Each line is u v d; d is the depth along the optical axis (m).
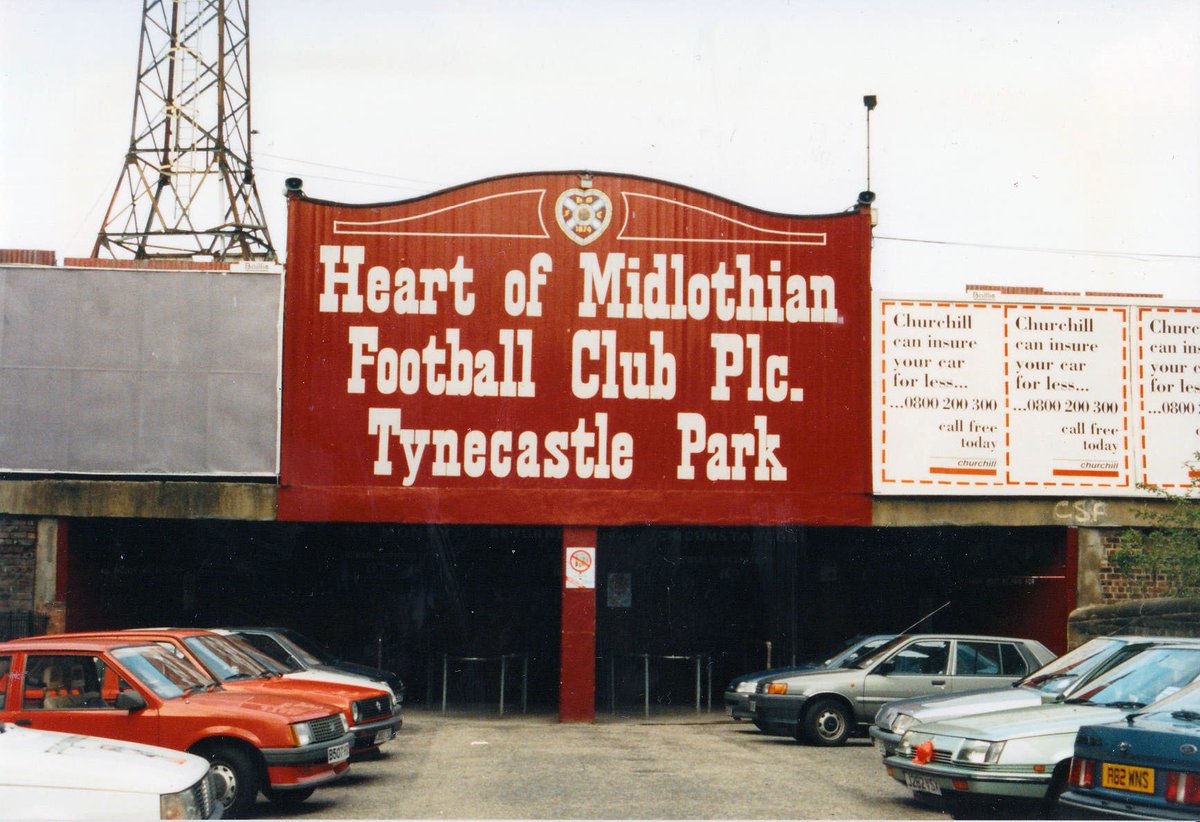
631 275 21.42
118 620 22.78
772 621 26.80
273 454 20.89
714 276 21.48
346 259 21.23
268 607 26.14
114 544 22.72
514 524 21.02
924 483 21.44
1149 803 7.81
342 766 11.75
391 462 20.98
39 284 21.09
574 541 21.08
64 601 20.66
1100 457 21.75
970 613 25.58
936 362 21.64
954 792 10.69
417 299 21.22
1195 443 21.86
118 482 20.80
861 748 16.98
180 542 25.59
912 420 21.55
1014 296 21.83
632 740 18.06
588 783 13.21
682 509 21.12
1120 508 21.70
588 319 21.33
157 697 10.82
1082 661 12.31
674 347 21.38
